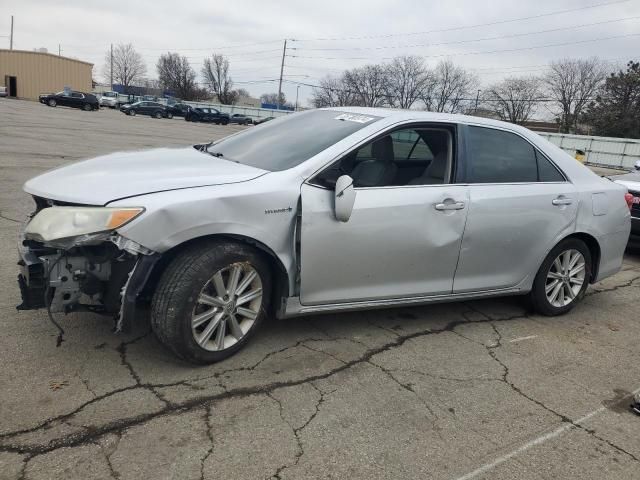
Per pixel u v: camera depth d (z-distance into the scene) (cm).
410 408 305
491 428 294
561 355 392
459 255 397
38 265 294
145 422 269
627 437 297
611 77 5791
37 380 296
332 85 7775
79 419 266
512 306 485
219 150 417
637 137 5538
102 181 314
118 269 296
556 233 439
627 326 462
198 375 317
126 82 10469
